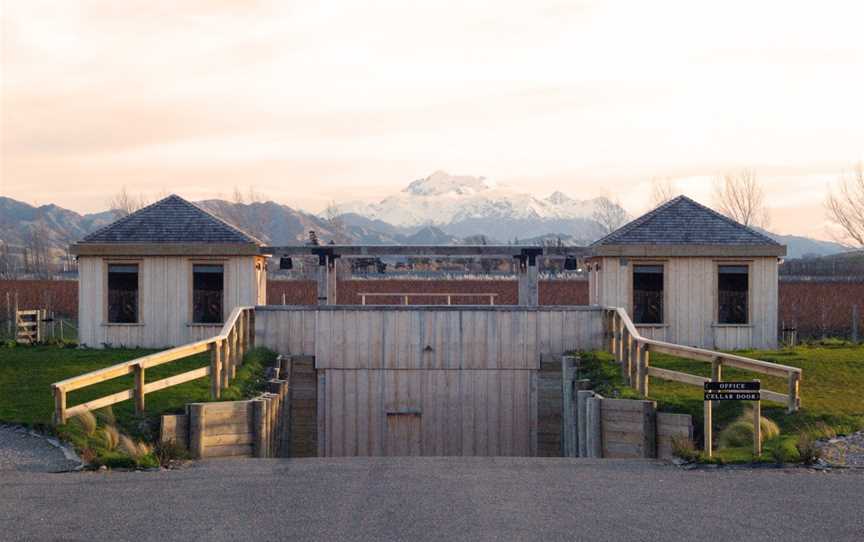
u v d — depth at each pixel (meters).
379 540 10.14
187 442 18.02
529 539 10.18
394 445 25.12
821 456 15.18
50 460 14.89
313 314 25.25
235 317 23.09
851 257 74.31
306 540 10.16
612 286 27.45
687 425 18.06
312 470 14.56
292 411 25.11
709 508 11.68
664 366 24.36
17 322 33.16
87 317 27.70
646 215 28.28
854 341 31.92
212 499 12.28
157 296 27.52
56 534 10.44
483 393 25.23
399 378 25.17
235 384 21.53
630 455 19.14
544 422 25.19
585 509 11.62
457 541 10.09
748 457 14.95
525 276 27.80
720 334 27.53
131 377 22.50
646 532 10.48
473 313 25.27
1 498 12.30
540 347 25.31
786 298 45.66
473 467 14.83
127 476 13.96
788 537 10.29
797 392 17.88
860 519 11.09
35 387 21.05
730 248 27.31
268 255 27.84
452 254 27.61
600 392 21.34
